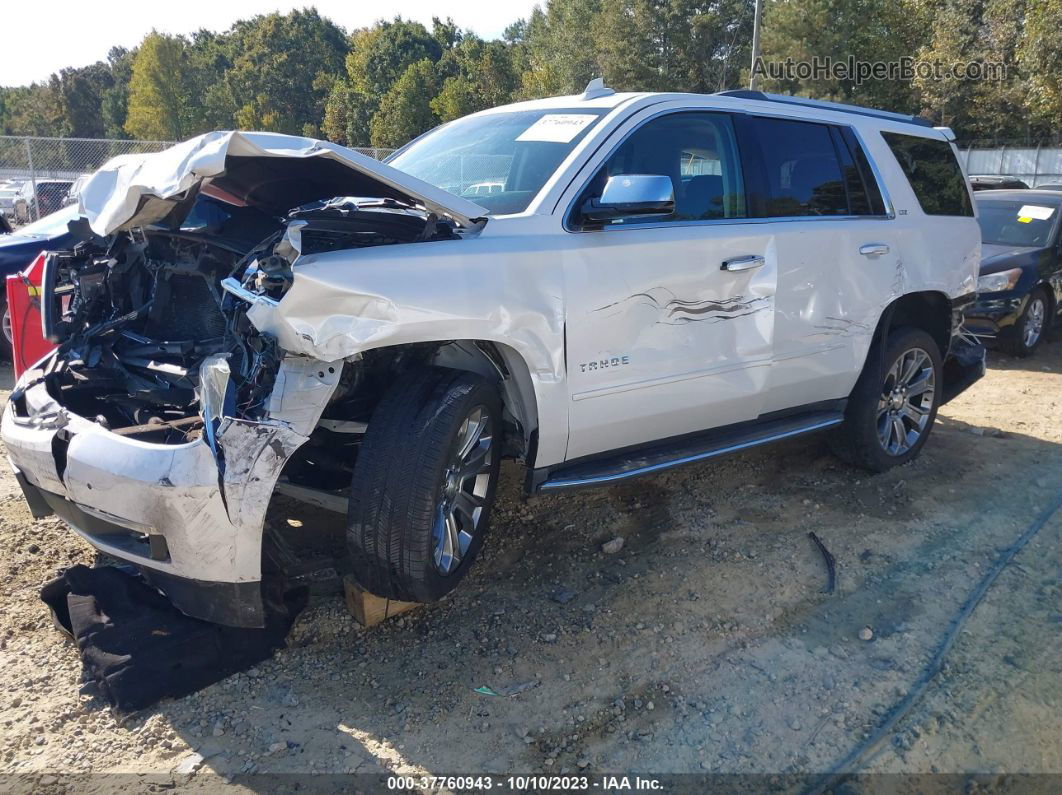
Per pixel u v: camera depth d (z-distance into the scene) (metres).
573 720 2.92
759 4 21.75
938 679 3.16
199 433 2.91
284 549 3.43
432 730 2.86
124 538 3.04
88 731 2.82
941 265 5.15
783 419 4.56
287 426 2.78
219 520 2.74
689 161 3.99
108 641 3.02
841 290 4.52
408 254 2.97
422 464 2.97
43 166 17.22
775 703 3.02
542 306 3.30
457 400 3.08
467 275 3.08
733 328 4.03
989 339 8.91
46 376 3.49
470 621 3.49
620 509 4.57
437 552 3.15
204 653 3.04
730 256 3.96
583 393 3.51
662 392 3.80
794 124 4.51
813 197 4.49
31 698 2.97
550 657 3.26
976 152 30.34
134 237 3.71
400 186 3.04
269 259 2.77
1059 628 3.48
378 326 2.86
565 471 3.65
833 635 3.43
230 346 3.04
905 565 3.99
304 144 2.89
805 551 4.10
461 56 65.00
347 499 3.21
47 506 3.44
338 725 2.88
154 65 65.38
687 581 3.80
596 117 3.84
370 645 3.32
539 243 3.34
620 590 3.73
